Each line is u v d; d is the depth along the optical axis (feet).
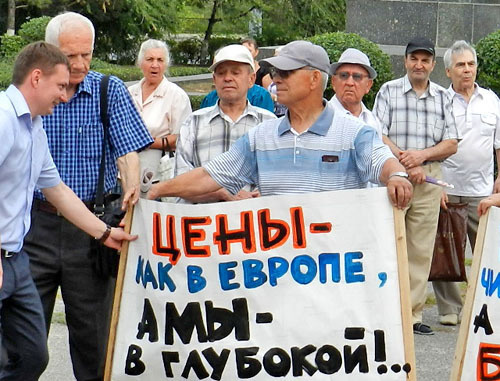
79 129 17.89
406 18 48.55
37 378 17.19
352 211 15.64
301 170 16.29
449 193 27.40
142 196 17.49
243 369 16.16
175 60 126.72
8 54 85.35
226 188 17.10
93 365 18.48
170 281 16.47
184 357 16.40
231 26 131.64
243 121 20.49
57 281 18.19
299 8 128.06
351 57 24.02
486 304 16.22
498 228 16.21
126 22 111.04
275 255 15.98
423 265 25.36
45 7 104.01
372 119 24.44
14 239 16.24
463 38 47.96
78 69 17.44
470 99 27.37
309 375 15.85
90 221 17.06
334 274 15.75
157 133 26.71
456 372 16.10
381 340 15.55
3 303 16.65
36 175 16.37
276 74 16.22
